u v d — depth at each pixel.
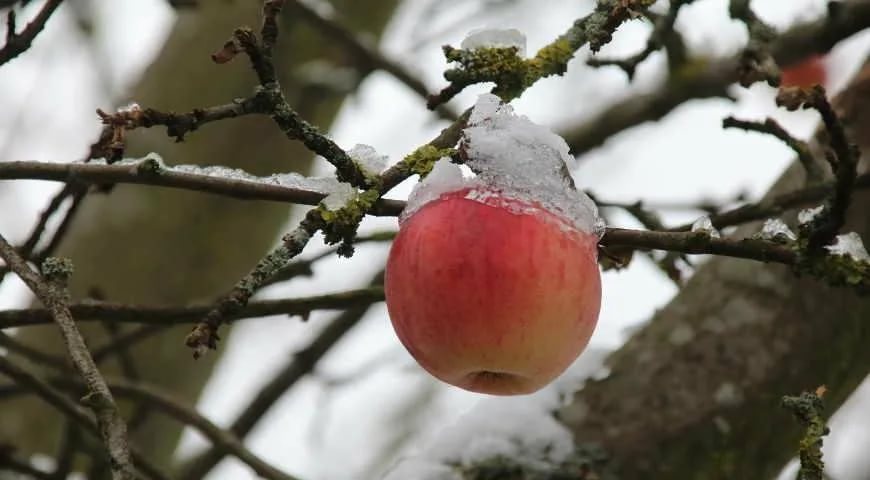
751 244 1.12
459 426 1.31
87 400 1.07
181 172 1.15
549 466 1.28
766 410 1.29
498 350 1.12
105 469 1.37
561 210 1.13
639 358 1.32
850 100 1.32
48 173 1.16
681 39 1.49
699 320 1.31
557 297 1.12
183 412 1.33
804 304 1.30
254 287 1.09
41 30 1.17
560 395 1.31
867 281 1.11
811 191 1.24
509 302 1.11
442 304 1.12
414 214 1.14
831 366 1.30
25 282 1.11
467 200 1.13
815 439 1.11
